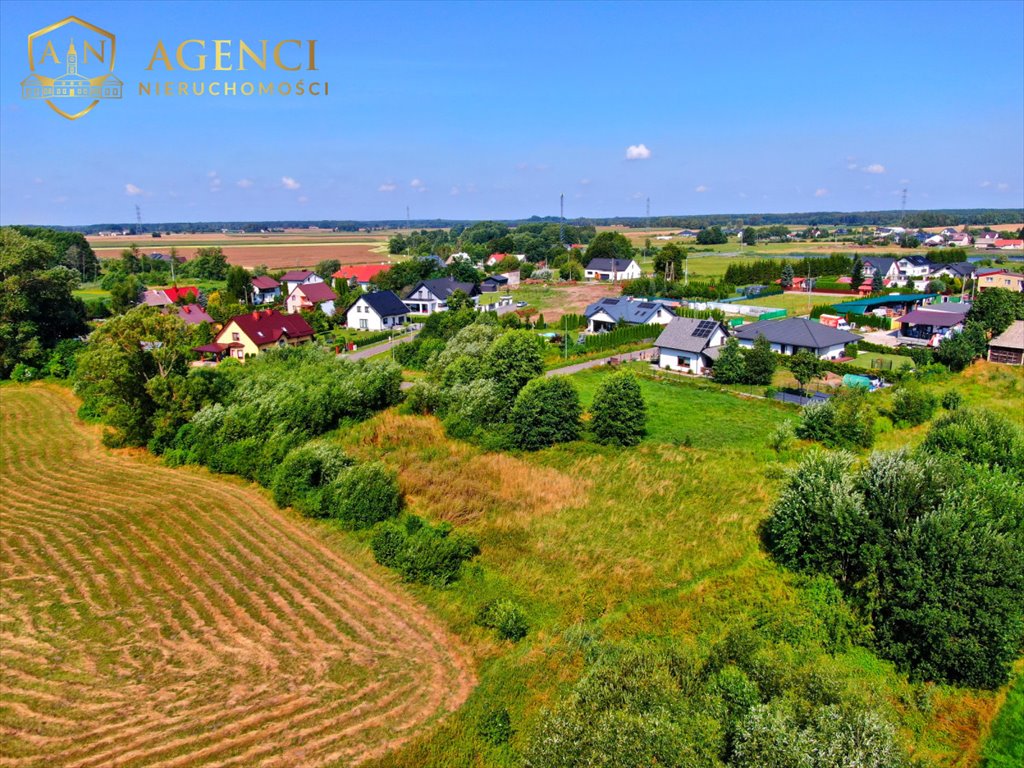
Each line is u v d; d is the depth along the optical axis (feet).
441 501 102.27
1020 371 172.86
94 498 104.47
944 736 63.77
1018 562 69.87
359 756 54.60
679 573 82.07
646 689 57.06
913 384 150.00
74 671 63.00
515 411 129.08
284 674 63.67
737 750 51.96
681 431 132.57
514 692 63.00
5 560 84.07
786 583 80.84
